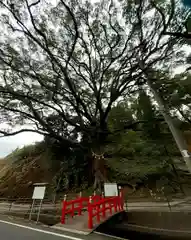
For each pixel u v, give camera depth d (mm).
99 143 16734
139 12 13289
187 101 7375
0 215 10547
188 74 8195
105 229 7359
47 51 14859
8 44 14609
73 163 20000
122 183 16359
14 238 5637
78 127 17125
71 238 5641
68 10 14172
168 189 15383
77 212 9281
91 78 17531
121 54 15828
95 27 15570
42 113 17156
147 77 9750
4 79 15258
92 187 16000
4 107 15469
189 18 8594
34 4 13750
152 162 18156
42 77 15914
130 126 18594
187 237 7387
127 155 19906
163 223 8758
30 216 8867
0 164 28438
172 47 12773
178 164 18562
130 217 9320
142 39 14039
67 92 16766
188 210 8734
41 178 20203
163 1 10062
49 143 22297
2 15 13812
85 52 16781
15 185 20250
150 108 18938
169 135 19906
